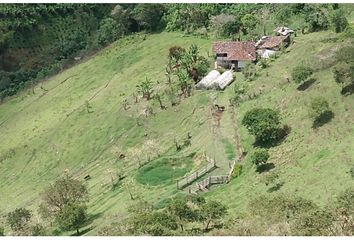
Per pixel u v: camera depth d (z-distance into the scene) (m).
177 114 121.31
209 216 71.69
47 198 96.00
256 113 96.12
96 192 102.25
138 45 170.50
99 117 134.38
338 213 62.00
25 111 157.50
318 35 129.62
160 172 101.00
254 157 86.81
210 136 106.75
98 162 117.44
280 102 103.25
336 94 94.50
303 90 101.44
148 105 129.00
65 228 86.62
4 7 190.50
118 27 182.62
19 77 179.88
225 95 120.19
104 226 82.06
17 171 127.00
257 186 82.75
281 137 93.56
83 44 192.00
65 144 128.88
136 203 89.94
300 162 83.50
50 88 166.38
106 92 147.75
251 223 67.00
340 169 76.62
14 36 187.88
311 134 89.25
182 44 159.88
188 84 129.25
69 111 145.25
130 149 115.38
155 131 119.00
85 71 167.88
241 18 156.25
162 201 88.56
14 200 113.50
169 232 69.00
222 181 91.38
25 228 91.50
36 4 196.62
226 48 133.25
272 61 123.56
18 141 140.38
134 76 151.00
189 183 94.00
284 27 139.88
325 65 104.44
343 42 113.69
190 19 168.88
